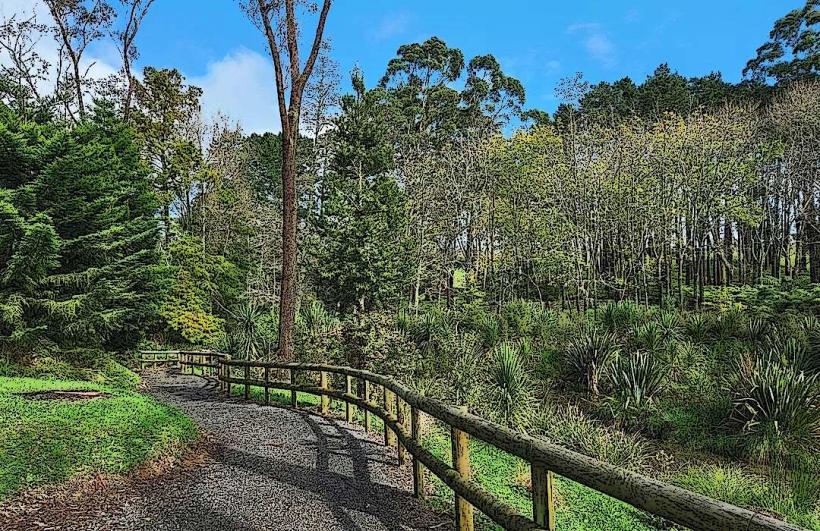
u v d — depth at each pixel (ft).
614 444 31.14
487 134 103.76
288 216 50.80
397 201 74.79
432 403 14.71
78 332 40.22
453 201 92.22
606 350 46.70
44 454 18.01
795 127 77.92
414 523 14.30
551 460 8.77
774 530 4.95
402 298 74.13
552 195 82.48
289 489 17.02
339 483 17.65
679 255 80.64
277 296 96.27
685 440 37.14
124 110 80.28
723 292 64.85
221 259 92.07
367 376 25.22
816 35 95.66
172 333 85.35
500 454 23.85
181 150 94.12
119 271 44.78
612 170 77.77
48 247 35.50
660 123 80.38
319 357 45.60
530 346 56.44
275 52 51.88
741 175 74.95
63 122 49.52
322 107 97.30
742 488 26.00
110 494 16.26
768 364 36.45
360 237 67.36
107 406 24.54
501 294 90.38
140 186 54.08
